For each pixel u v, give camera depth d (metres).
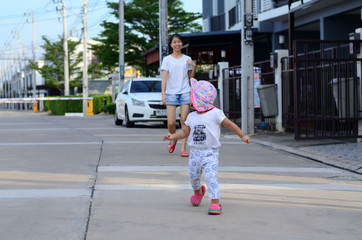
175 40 8.34
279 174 6.92
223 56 21.47
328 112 11.56
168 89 8.46
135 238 3.91
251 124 12.62
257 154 8.99
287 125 12.56
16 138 12.10
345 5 15.14
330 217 4.59
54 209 4.84
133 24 36.41
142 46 36.38
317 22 17.27
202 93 4.70
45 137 12.31
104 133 13.45
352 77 10.70
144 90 16.41
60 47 56.81
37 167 7.45
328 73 10.59
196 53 22.97
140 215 4.63
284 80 12.60
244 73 12.49
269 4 19.08
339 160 8.06
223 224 4.34
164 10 18.95
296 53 10.23
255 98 13.88
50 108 40.22
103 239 3.89
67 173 6.89
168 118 8.54
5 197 5.38
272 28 19.69
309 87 11.88
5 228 4.20
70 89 62.97
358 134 10.49
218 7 25.89
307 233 4.08
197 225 4.30
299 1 16.25
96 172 6.98
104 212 4.73
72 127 16.33
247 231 4.12
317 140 10.77
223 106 16.23
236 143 10.79
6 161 8.13
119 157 8.53
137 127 16.34
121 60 27.09
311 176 6.79
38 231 4.11
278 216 4.62
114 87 32.12
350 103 10.66
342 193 5.68
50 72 58.34
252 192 5.69
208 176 4.70
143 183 6.20
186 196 5.48
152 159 8.29
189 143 4.82
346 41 10.16
